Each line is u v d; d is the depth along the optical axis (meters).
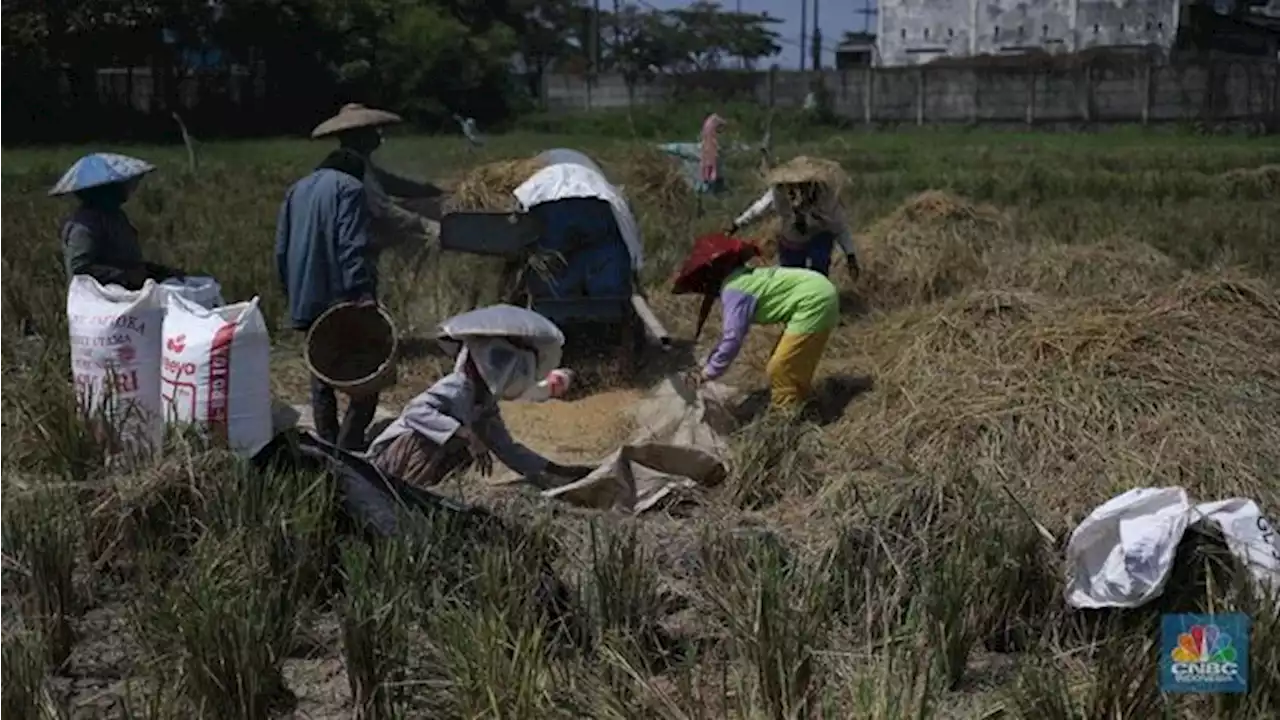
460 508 5.62
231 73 45.47
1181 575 5.16
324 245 7.55
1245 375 6.92
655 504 6.46
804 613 4.77
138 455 6.09
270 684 4.59
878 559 5.38
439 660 4.68
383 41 47.31
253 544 5.31
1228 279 7.67
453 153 28.55
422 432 6.23
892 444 6.86
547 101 57.12
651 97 56.22
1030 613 5.23
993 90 48.50
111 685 4.84
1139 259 9.88
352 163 7.91
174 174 23.20
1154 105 46.19
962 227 11.55
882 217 13.87
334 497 5.59
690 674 4.45
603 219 9.04
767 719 4.26
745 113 49.12
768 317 7.75
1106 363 7.00
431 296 10.33
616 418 8.34
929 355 7.62
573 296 9.09
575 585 5.37
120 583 5.59
